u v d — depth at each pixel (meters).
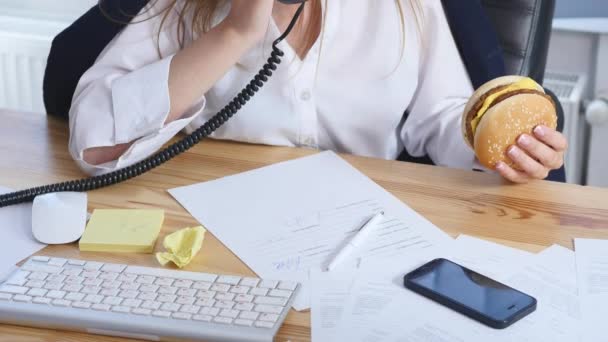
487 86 1.24
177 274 0.94
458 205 1.16
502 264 0.99
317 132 1.49
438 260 0.98
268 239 1.05
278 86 1.41
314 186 1.20
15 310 0.87
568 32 2.35
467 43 1.53
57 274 0.94
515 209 1.15
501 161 1.22
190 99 1.29
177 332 0.85
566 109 2.25
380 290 0.93
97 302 0.89
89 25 1.46
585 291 0.94
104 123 1.26
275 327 0.85
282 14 1.40
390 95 1.48
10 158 1.28
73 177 1.22
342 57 1.46
